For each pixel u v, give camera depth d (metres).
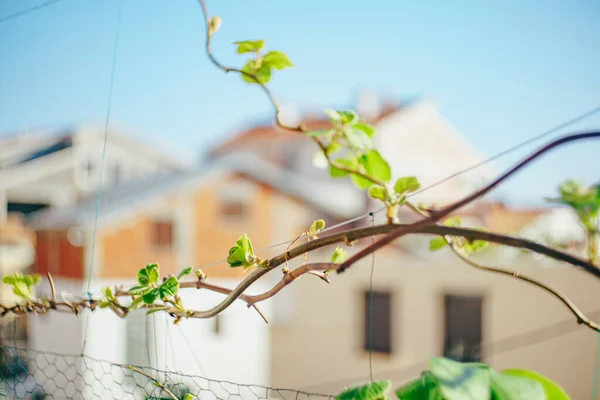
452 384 1.02
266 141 29.17
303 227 18.12
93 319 11.69
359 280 11.54
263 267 1.48
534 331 9.33
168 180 18.08
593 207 1.56
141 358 11.35
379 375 11.12
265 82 1.70
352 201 22.75
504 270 1.58
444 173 25.80
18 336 11.29
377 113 26.11
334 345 11.80
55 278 15.87
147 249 15.27
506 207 10.28
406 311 10.88
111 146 27.73
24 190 24.84
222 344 13.87
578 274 9.05
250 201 17.02
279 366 12.49
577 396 8.88
